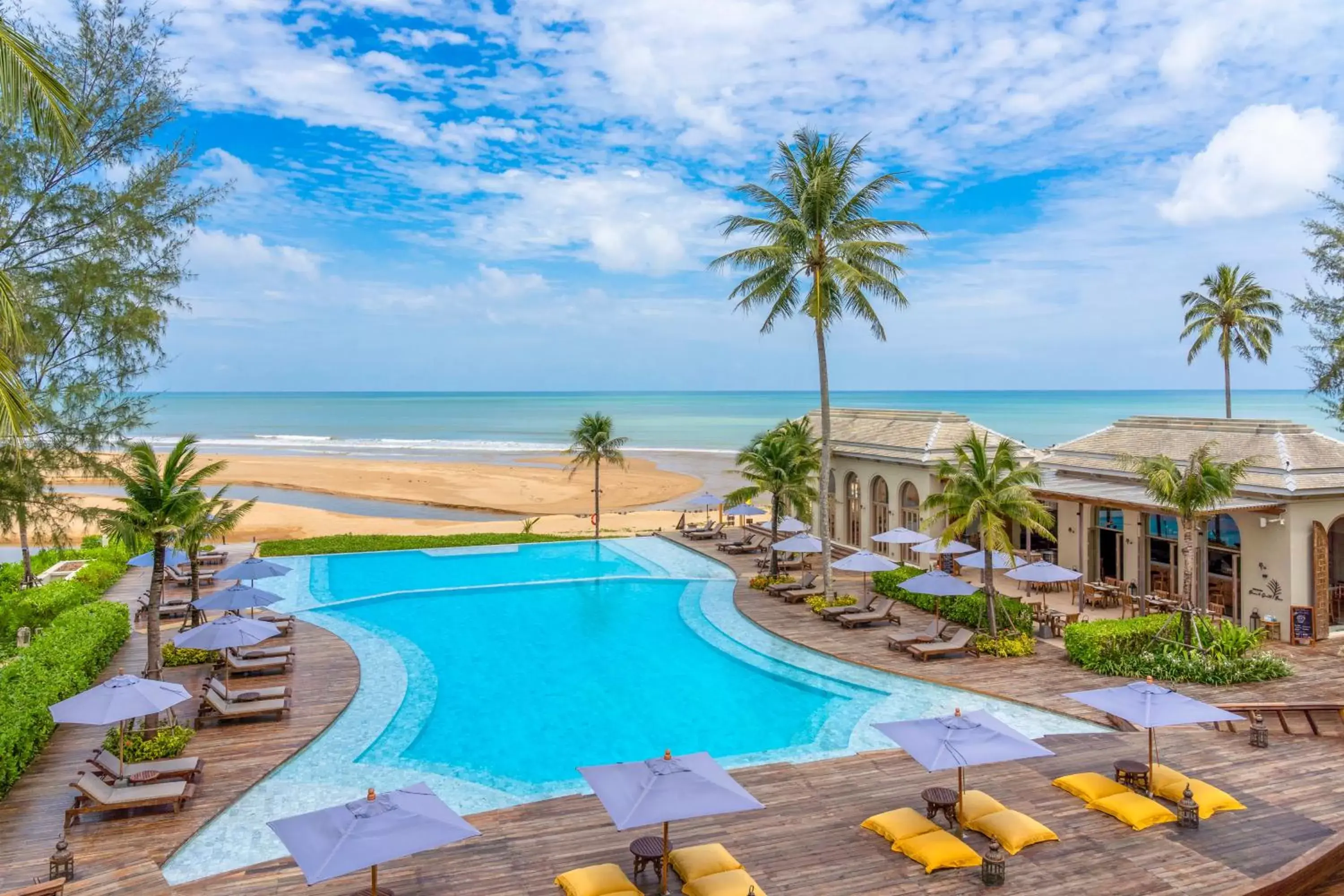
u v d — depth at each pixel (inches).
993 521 866.1
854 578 1280.8
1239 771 576.1
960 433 1282.0
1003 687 771.4
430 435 5743.1
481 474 3105.3
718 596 1179.9
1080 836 482.9
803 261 1067.9
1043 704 721.0
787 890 430.0
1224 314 1934.1
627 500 2532.0
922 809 525.3
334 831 365.4
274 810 553.6
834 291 1086.4
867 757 613.9
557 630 1016.9
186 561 1127.0
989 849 432.5
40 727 626.2
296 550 1471.5
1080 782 538.9
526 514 2300.7
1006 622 923.4
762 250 1023.0
